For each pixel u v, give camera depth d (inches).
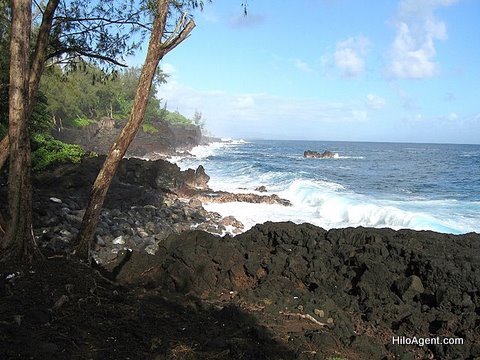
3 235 226.8
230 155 2573.8
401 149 4259.4
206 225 627.8
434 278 215.9
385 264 235.3
